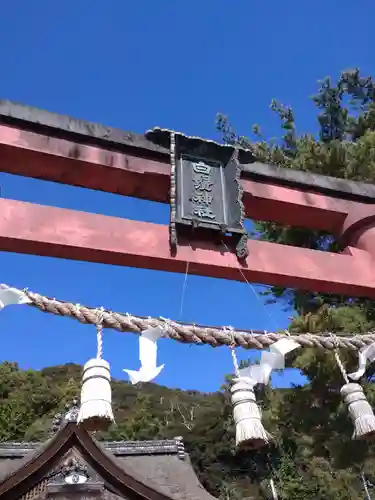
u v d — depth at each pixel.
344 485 15.64
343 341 3.39
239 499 23.91
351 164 9.12
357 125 12.12
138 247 3.84
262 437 2.80
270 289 10.55
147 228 4.00
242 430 2.82
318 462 17.92
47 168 4.27
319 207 5.07
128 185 4.51
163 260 3.88
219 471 26.89
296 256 4.44
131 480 9.04
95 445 9.22
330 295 9.45
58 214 3.77
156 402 37.88
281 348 3.11
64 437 9.15
